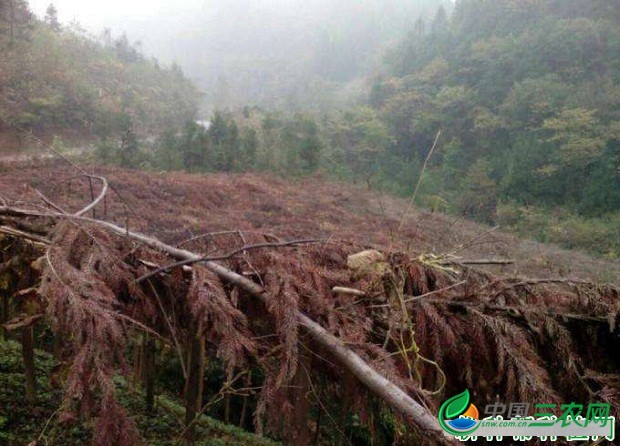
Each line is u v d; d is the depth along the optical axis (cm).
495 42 3009
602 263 955
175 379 329
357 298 137
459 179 2258
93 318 101
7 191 610
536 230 1495
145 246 144
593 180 1769
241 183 1162
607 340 168
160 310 138
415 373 124
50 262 113
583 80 2448
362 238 545
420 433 89
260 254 149
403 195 1845
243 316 120
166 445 235
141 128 2812
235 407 361
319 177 1656
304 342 121
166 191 859
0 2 2184
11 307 145
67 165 1073
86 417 99
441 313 145
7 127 1772
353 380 127
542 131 2169
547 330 151
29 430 204
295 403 120
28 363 166
